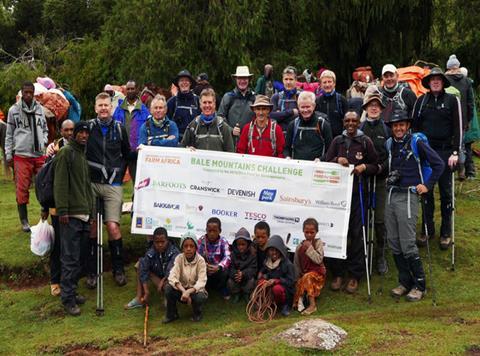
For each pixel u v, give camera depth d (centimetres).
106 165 772
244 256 746
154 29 1805
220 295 768
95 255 802
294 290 720
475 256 842
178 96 899
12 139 933
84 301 759
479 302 709
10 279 848
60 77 2259
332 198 768
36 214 1065
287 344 569
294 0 1817
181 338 654
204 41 1800
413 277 735
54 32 2912
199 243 749
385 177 784
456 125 801
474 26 1902
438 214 987
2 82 2172
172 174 804
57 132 1038
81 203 717
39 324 718
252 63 1789
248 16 1741
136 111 941
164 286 707
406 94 850
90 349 646
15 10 3191
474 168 1212
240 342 610
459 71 991
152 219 807
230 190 796
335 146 776
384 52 1917
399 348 556
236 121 911
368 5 1788
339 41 1917
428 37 1916
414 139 705
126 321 709
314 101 788
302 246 736
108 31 2002
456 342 565
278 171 784
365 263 759
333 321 650
